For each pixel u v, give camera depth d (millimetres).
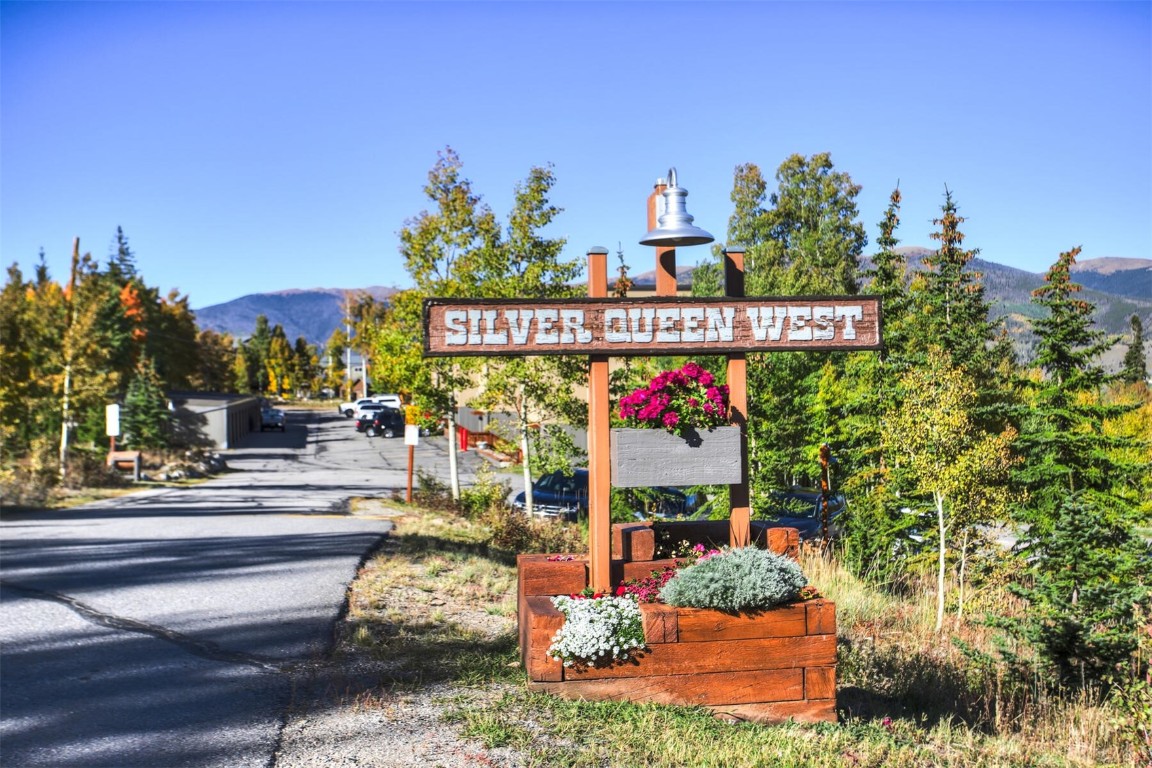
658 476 7359
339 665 7664
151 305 83000
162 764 5574
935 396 14758
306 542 14883
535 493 23250
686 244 8023
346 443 60094
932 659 10133
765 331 7672
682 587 6812
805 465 20594
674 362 20266
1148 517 17844
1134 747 7555
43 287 82312
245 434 65812
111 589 10742
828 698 6871
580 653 6605
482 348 7352
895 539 16719
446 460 47875
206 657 7918
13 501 22703
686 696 6723
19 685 7125
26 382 35312
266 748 5801
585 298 7453
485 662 7621
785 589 6766
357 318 111312
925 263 31281
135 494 27516
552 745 5812
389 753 5688
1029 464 18766
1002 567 14953
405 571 12195
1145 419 22969
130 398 44844
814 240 54562
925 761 6426
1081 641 9148
